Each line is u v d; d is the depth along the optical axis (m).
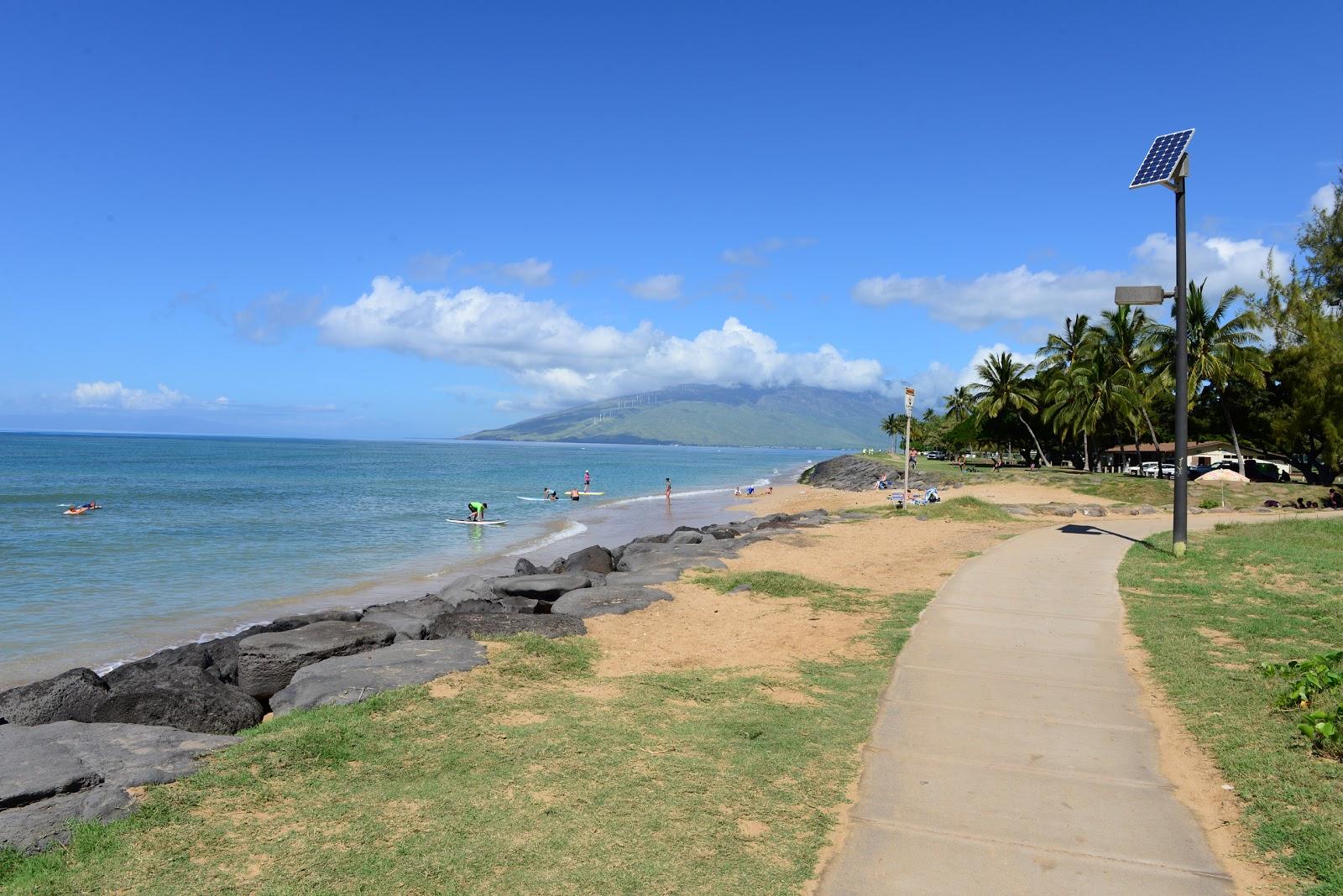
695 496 58.97
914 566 15.16
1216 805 5.07
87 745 5.57
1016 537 18.08
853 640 9.56
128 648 13.41
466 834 4.57
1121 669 8.07
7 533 29.42
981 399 73.50
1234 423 54.41
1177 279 14.93
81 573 20.75
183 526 32.34
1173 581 12.45
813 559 16.19
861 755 5.88
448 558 24.52
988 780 5.44
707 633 10.17
